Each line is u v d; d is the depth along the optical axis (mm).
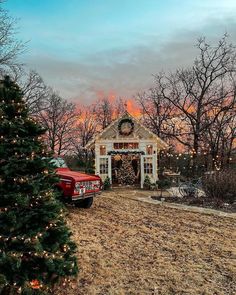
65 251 5012
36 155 4891
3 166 4555
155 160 24000
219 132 34406
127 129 24156
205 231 9391
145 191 20328
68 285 5227
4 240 4340
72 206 12492
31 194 4680
